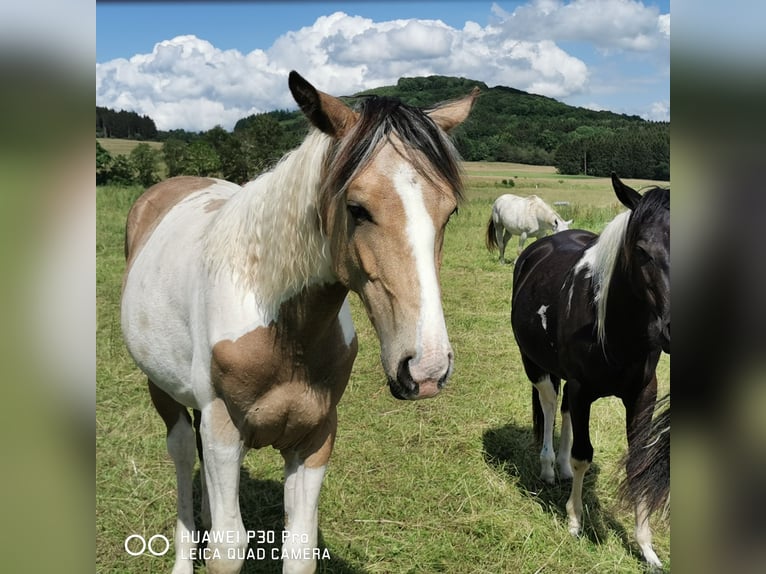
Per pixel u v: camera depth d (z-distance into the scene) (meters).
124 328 2.68
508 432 4.31
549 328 3.45
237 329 1.92
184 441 2.69
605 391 3.10
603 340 2.93
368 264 1.59
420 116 1.63
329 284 1.88
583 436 3.17
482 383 5.05
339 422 4.25
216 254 2.05
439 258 1.62
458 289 8.38
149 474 3.50
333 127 1.71
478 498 3.46
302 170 1.84
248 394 1.96
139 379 4.77
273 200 1.92
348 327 2.12
